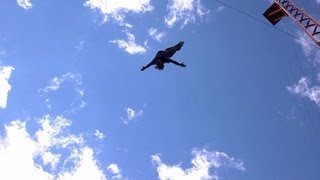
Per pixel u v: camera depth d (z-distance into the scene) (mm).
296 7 40188
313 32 37531
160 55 21328
